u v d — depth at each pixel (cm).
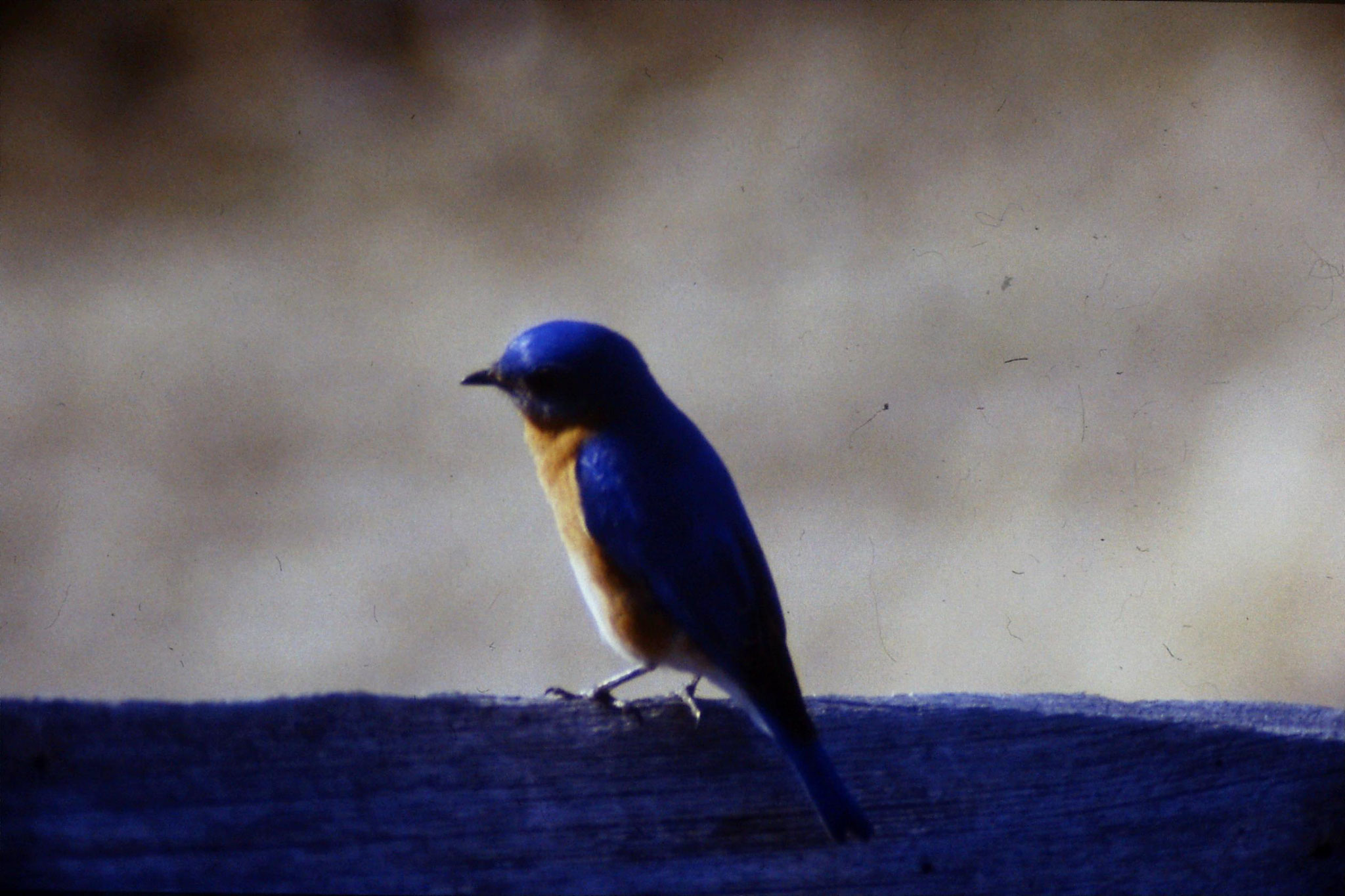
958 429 1681
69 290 2134
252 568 1559
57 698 509
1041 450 1627
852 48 2678
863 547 1504
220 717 512
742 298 1998
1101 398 1688
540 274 2128
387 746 525
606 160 2419
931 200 2173
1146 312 1803
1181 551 1455
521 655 1389
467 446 1792
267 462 1770
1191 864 552
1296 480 1520
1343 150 2100
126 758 499
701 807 543
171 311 2075
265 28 2830
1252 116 2253
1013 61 2538
